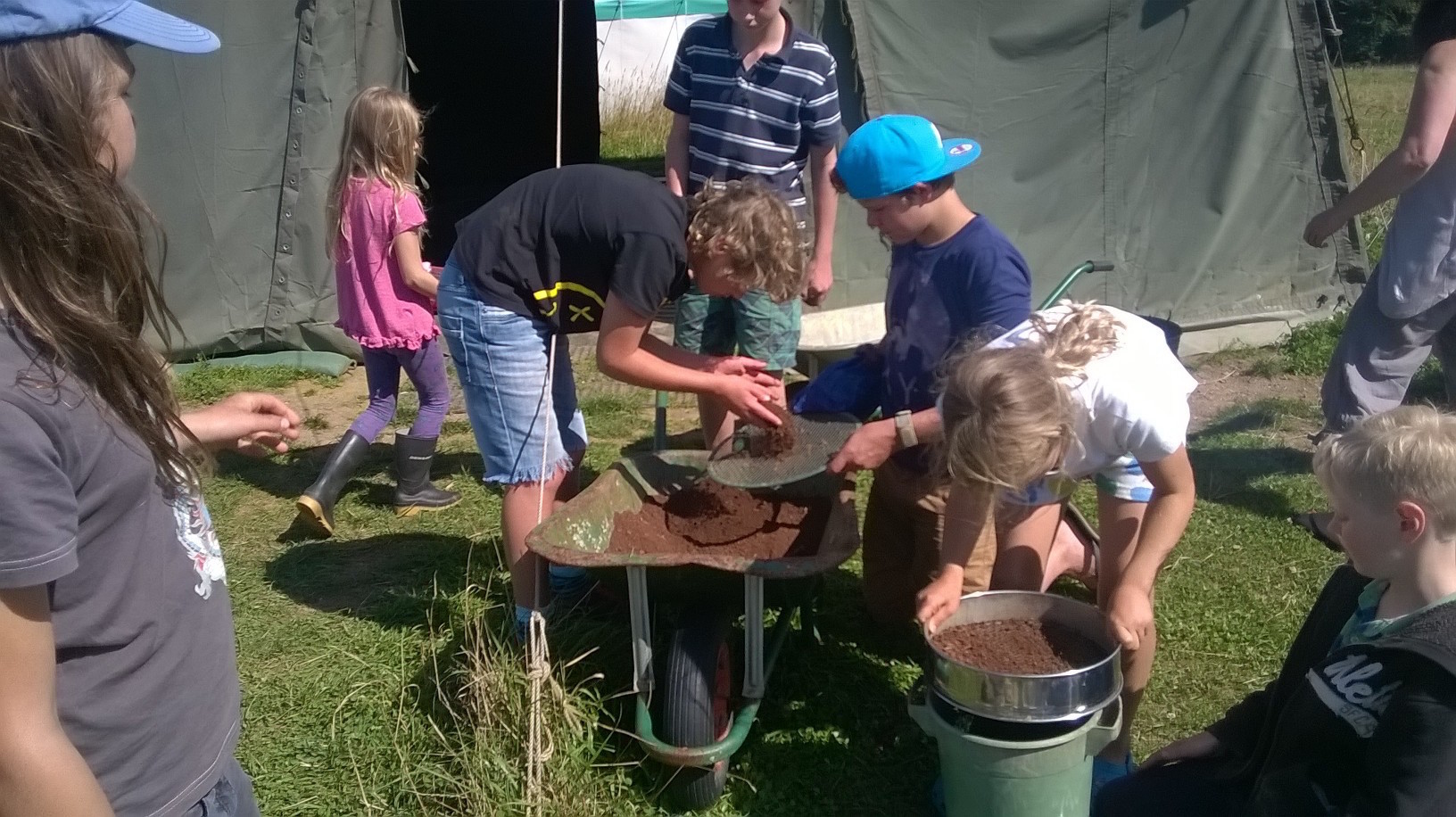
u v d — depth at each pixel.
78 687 1.40
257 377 6.86
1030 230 6.89
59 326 1.30
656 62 17.34
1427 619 2.00
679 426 6.04
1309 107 6.72
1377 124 14.20
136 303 1.43
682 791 3.02
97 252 1.33
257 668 3.74
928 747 3.28
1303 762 2.19
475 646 3.29
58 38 1.27
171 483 1.51
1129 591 2.56
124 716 1.45
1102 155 6.79
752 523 3.57
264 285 7.11
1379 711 2.04
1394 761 1.96
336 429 6.14
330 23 6.75
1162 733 3.35
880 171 3.10
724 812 3.04
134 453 1.41
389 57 6.94
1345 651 2.11
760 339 4.57
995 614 2.86
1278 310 7.04
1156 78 6.66
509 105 12.73
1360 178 9.42
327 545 4.71
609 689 3.37
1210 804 2.48
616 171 3.26
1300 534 4.51
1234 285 7.02
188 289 6.97
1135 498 2.81
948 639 2.76
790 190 4.81
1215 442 5.52
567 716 3.04
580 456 4.01
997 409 2.32
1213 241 6.90
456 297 3.39
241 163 6.89
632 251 3.07
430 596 4.16
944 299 3.21
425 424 4.96
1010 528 3.07
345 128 4.66
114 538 1.41
